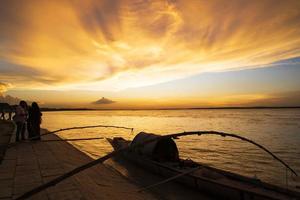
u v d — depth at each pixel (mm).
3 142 12836
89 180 7449
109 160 12812
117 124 58812
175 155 10711
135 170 10852
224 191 7047
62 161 9109
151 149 10578
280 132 34750
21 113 12430
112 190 6961
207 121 69250
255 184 7219
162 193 7742
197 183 7887
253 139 27516
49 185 4312
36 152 10680
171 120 79750
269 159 16531
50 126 51375
